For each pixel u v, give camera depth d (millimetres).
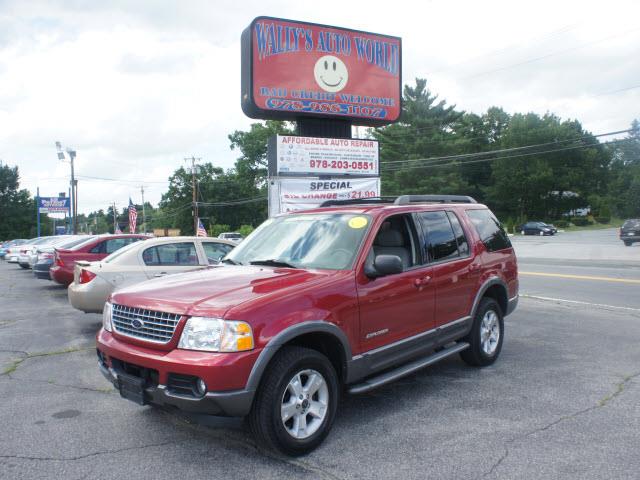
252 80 10523
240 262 4973
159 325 3695
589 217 86312
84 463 3707
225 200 82812
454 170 59906
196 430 4289
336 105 11328
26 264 22859
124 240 12320
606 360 6367
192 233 83062
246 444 4004
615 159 105312
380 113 11867
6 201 84750
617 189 96438
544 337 7688
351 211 5016
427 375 5785
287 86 10836
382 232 4883
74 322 9445
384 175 61094
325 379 3945
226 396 3389
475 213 6293
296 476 3480
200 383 3436
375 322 4379
